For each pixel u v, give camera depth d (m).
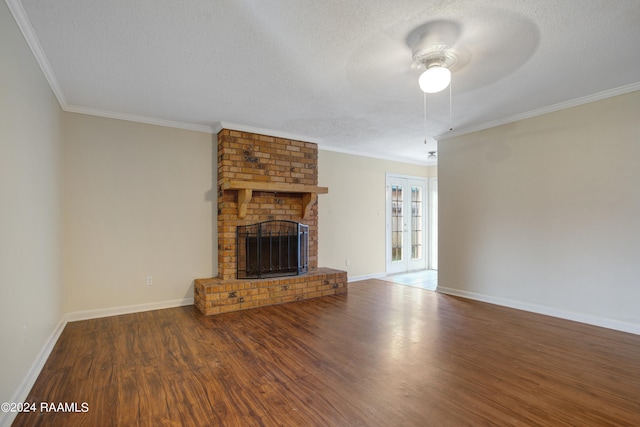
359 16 1.97
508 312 3.82
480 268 4.41
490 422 1.76
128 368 2.39
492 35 2.18
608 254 3.25
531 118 3.84
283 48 2.35
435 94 3.25
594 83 3.00
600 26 2.08
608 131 3.24
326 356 2.60
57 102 3.15
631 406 1.91
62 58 2.47
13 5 1.83
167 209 4.07
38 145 2.46
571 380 2.22
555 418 1.79
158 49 2.35
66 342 2.89
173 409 1.89
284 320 3.53
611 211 3.22
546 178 3.71
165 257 4.05
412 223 7.16
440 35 2.18
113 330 3.21
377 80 2.90
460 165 4.65
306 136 4.86
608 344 2.84
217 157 4.42
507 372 2.33
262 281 4.12
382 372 2.33
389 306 4.10
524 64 2.61
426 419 1.79
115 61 2.52
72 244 3.50
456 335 3.07
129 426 1.74
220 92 3.15
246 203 4.14
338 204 5.78
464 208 4.61
